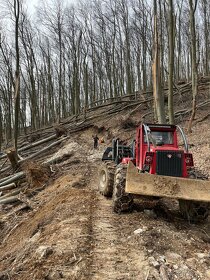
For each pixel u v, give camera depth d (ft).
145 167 23.45
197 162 38.81
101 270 15.61
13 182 46.93
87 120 88.48
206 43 106.32
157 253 17.30
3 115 132.57
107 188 27.50
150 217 22.59
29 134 99.25
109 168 28.12
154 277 14.90
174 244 18.62
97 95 149.18
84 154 55.88
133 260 16.52
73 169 46.29
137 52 120.26
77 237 19.10
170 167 22.45
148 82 138.00
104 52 122.52
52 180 43.47
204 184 21.67
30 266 17.07
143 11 104.99
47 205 31.55
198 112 67.51
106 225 21.08
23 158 59.06
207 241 20.29
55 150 64.75
